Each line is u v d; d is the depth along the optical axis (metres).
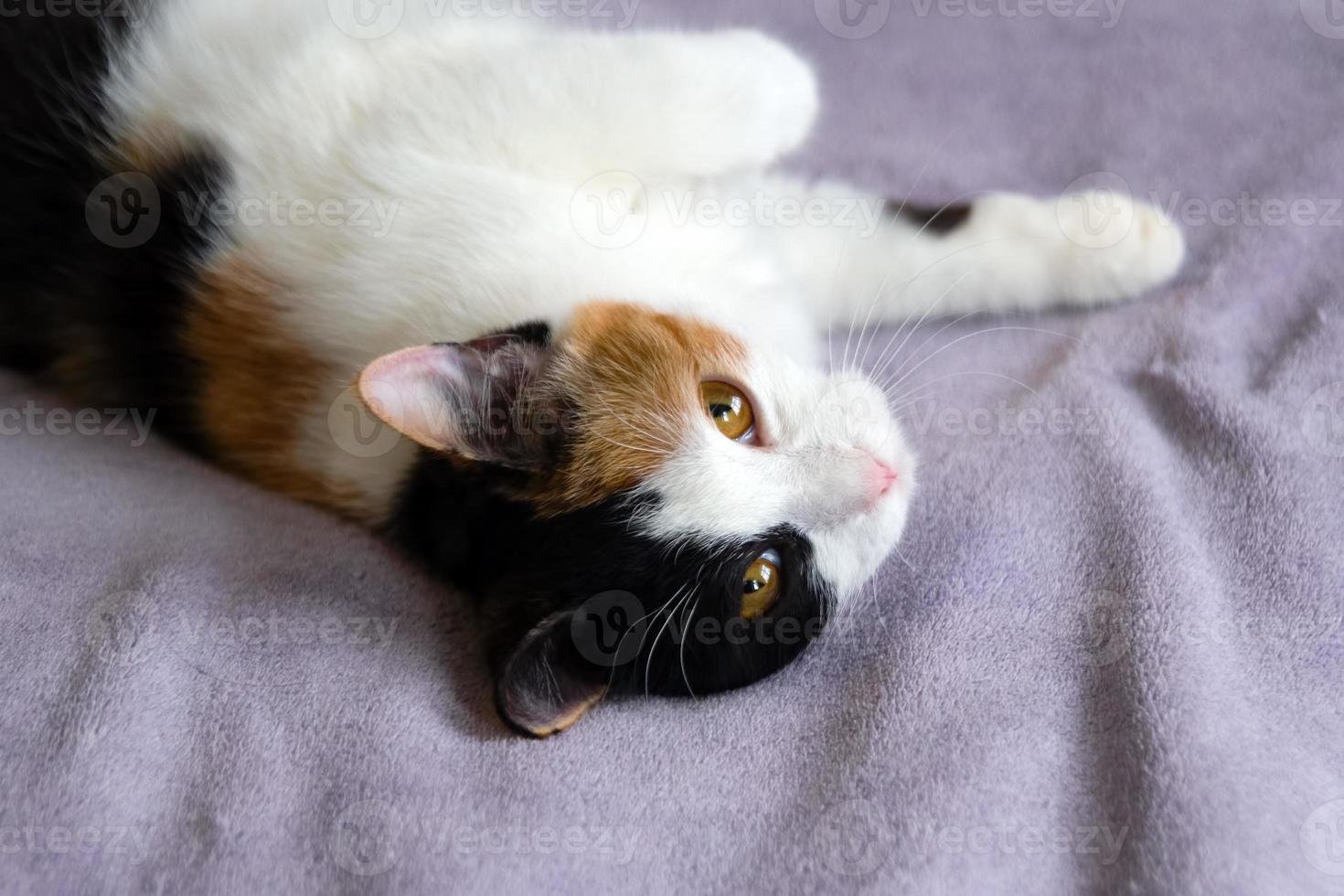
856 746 0.44
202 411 0.49
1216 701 0.44
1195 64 0.57
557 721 0.44
